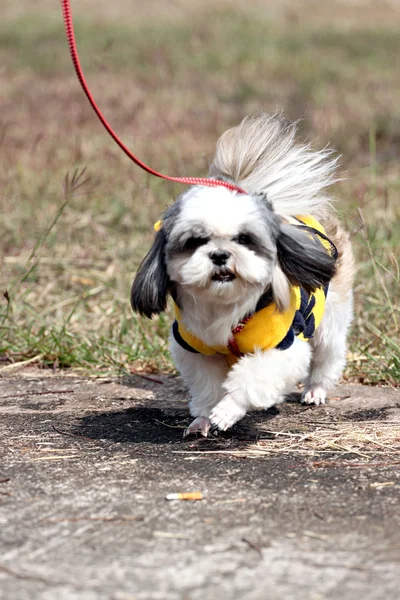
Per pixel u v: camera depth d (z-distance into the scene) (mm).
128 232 8602
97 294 7035
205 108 14242
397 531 3115
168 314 6293
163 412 4781
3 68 17797
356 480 3637
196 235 3838
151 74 17047
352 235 6203
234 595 2674
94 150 11211
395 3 28797
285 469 3795
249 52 19562
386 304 6344
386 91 15445
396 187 9477
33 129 12641
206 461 3916
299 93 15461
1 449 4082
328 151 4742
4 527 3154
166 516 3258
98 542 3033
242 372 4070
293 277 4102
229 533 3104
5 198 9398
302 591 2699
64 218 8805
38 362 5852
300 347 4219
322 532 3109
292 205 4398
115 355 5879
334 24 24266
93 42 20500
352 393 5180
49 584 2742
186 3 28094
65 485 3586
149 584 2742
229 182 4270
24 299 6727
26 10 26312
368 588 2715
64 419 4625
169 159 10734
